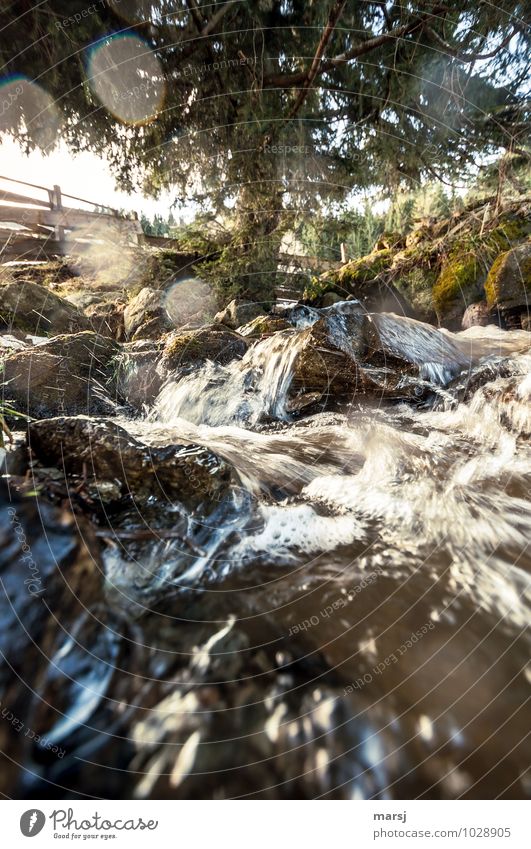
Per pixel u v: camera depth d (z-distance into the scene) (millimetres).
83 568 1461
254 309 8586
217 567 1692
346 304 5824
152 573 1602
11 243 10430
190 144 6801
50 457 2061
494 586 1670
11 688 1120
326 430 4062
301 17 5684
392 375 4828
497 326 7766
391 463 3000
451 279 8586
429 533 2049
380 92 6355
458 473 2803
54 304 6375
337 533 2021
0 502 1646
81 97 5719
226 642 1356
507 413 3812
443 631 1451
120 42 5320
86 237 10633
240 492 2115
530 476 2744
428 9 5539
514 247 7973
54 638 1253
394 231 10969
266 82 6254
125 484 1935
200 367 5297
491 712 1197
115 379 4902
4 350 4785
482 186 7984
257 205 7793
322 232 8422
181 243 9086
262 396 4910
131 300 8164
